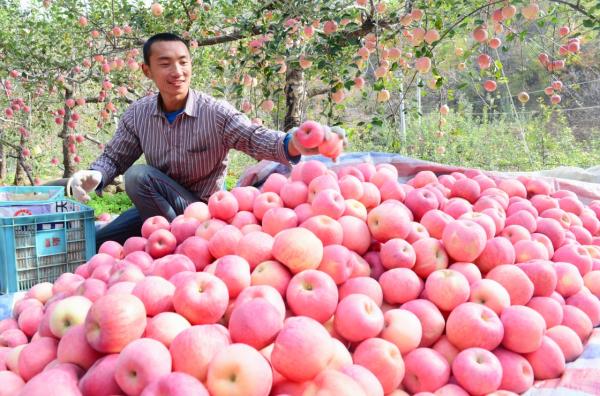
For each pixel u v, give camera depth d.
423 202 1.92
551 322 1.62
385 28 4.00
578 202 2.50
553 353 1.45
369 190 1.92
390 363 1.28
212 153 3.16
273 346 1.22
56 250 2.67
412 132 7.95
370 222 1.77
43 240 2.62
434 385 1.33
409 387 1.37
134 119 3.22
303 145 2.10
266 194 1.95
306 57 3.86
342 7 3.99
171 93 3.00
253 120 3.96
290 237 1.51
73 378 1.15
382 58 3.83
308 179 1.94
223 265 1.49
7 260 2.53
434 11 3.70
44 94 6.88
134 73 6.55
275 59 3.95
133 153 3.35
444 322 1.49
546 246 1.95
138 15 5.32
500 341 1.42
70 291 1.64
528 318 1.43
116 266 1.65
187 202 3.20
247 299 1.37
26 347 1.36
